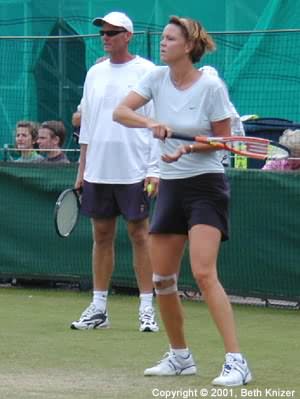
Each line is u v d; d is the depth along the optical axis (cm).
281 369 1698
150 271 2120
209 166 1553
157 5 3606
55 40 3284
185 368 1627
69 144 3191
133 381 1585
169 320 1603
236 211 2464
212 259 1540
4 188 2764
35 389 1527
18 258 2758
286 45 3091
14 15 3788
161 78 1589
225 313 1538
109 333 2077
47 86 3312
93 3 3691
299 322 2272
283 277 2428
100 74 2131
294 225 2403
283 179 2408
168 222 1577
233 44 3123
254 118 2836
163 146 1587
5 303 2509
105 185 2117
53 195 2700
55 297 2625
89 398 1464
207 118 1567
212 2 3538
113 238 2142
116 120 1591
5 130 3319
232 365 1545
